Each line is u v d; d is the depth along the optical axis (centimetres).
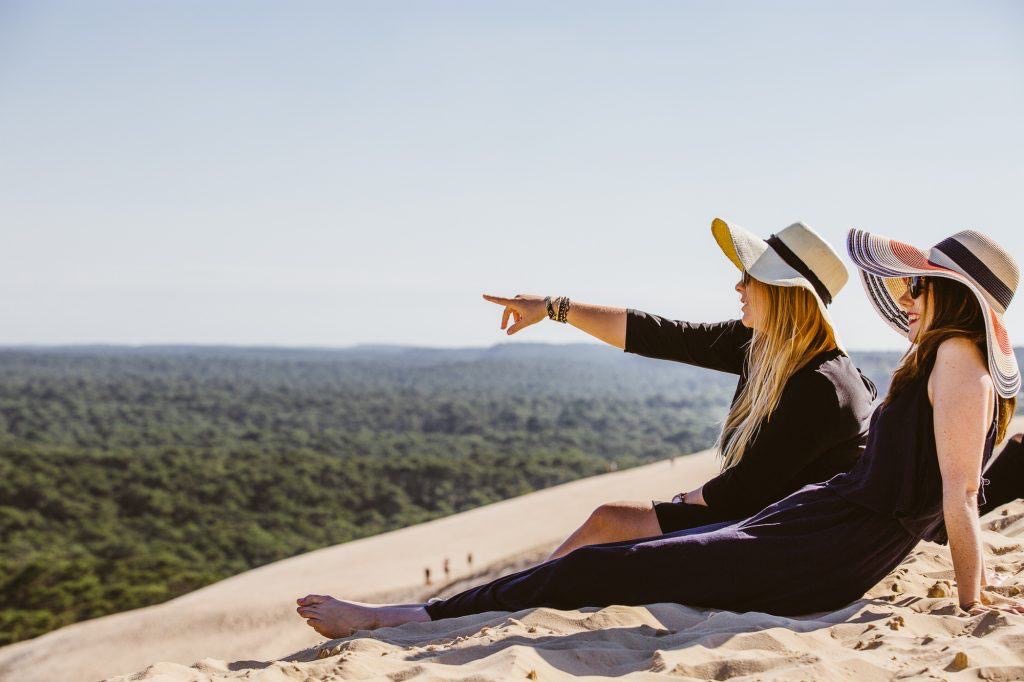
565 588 330
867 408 352
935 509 313
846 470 350
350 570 3672
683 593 322
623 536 361
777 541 322
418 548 4003
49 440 14512
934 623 290
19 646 3034
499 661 267
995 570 369
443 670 263
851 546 319
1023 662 244
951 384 296
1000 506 482
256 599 3153
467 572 3095
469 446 16150
